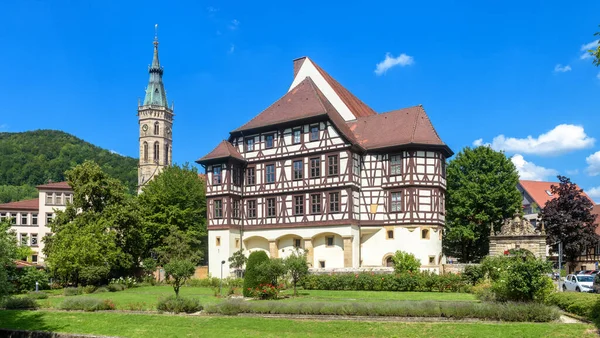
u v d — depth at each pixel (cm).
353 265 4334
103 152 15425
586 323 1983
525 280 2291
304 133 4669
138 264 5134
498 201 4741
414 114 4722
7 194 11050
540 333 1883
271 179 4828
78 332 2459
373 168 4588
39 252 7525
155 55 11412
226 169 4869
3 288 2608
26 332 2512
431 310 2261
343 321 2302
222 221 4828
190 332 2317
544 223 5003
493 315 2164
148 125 11106
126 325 2514
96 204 4872
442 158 4603
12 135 15250
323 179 4512
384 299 2966
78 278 4425
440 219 4491
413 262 3791
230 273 4709
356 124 5009
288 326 2291
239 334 2214
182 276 2969
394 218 4438
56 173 12775
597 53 1622
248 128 4956
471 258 4938
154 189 5891
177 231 5178
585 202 4953
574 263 5094
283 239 4766
